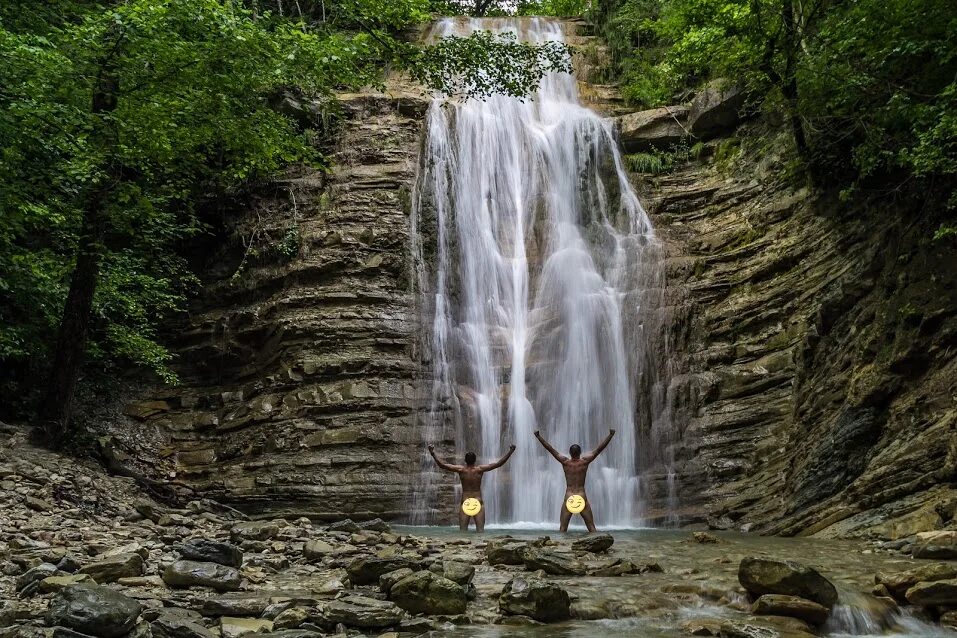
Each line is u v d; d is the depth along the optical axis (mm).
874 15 13703
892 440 12016
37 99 12109
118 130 12789
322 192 21297
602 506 16203
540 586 6227
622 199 21891
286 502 15836
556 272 20250
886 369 12500
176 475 17016
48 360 17656
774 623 6016
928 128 13062
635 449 17047
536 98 24891
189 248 21734
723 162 21672
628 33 26391
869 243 15391
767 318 17078
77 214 13969
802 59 15805
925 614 6496
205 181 20656
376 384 17344
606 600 6562
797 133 17422
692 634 5773
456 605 6273
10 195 13219
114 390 18969
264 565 7984
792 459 13938
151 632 5215
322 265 19344
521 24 28797
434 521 15820
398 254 19719
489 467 13156
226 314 20109
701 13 17922
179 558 7324
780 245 18016
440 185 21359
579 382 18172
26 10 15414
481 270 20719
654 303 18562
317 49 14172
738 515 14234
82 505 11547
